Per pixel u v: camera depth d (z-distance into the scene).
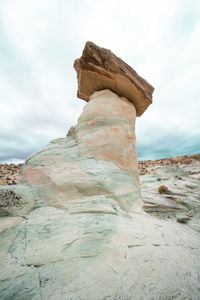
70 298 1.86
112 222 3.50
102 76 5.99
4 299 1.85
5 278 2.09
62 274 2.17
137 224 3.80
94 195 4.37
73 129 6.69
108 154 5.37
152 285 2.11
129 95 6.61
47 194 4.20
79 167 4.91
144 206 5.42
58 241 2.79
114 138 5.59
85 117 5.99
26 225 3.18
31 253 2.51
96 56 5.71
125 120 6.10
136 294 1.96
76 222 3.33
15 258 2.42
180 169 16.47
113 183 4.77
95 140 5.48
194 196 7.64
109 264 2.38
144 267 2.41
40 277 2.11
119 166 5.37
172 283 2.19
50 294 1.89
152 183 11.03
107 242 2.84
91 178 4.62
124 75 5.86
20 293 1.90
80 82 6.39
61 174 4.62
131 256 2.60
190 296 2.04
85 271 2.23
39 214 3.60
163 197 6.79
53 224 3.24
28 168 4.99
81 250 2.61
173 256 2.82
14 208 3.57
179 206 6.03
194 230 4.59
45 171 4.70
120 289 2.01
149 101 7.00
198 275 2.46
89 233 3.01
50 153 5.36
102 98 6.11
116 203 4.40
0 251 2.54
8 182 9.66
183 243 3.43
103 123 5.72
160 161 23.70
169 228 4.13
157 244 3.10
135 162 6.06
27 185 4.50
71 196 4.22
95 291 1.95
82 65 5.88
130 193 5.10
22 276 2.12
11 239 2.80
